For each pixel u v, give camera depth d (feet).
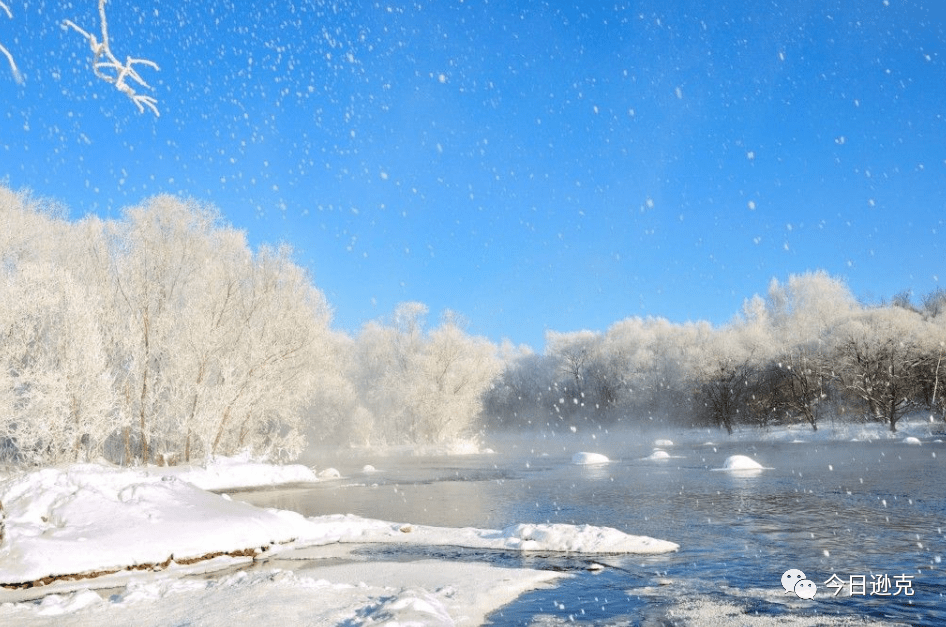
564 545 52.80
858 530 55.62
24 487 54.95
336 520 69.15
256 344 129.90
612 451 194.18
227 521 55.52
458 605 36.76
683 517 65.72
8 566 44.60
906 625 31.71
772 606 35.27
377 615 30.78
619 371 292.40
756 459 139.85
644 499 80.94
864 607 34.63
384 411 222.89
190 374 123.34
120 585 44.93
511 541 54.90
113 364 121.39
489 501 84.23
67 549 46.98
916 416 214.69
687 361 252.21
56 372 102.68
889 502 71.26
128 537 49.88
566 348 309.83
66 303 108.17
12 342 103.71
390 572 46.09
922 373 203.21
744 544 51.55
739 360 239.30
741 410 248.11
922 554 46.16
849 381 211.41
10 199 127.13
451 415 215.72
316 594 36.52
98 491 55.11
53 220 136.67
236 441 137.59
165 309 128.57
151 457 132.36
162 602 36.52
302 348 142.10
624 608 35.73
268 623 31.42
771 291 274.77
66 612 35.22
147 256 125.08
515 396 317.42
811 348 226.99
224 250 141.08
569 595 38.70
